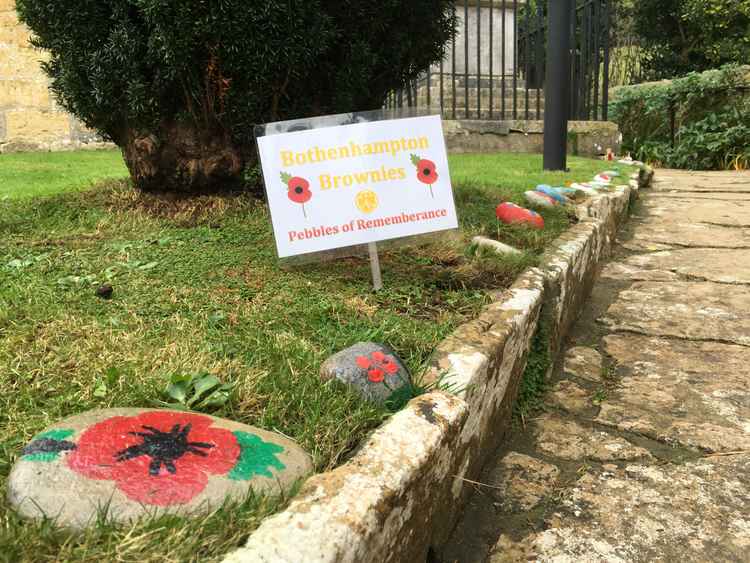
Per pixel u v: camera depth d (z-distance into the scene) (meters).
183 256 3.05
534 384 2.74
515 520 1.95
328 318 2.43
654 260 4.87
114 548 1.11
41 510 1.17
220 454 1.38
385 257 3.25
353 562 1.18
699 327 3.46
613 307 3.87
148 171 3.72
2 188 4.72
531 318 2.65
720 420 2.51
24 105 9.23
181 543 1.14
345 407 1.72
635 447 2.35
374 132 2.76
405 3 3.77
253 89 3.46
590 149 10.16
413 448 1.51
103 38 3.37
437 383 1.87
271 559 1.08
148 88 3.42
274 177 2.65
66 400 1.70
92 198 3.98
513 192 4.88
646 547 1.81
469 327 2.31
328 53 3.67
